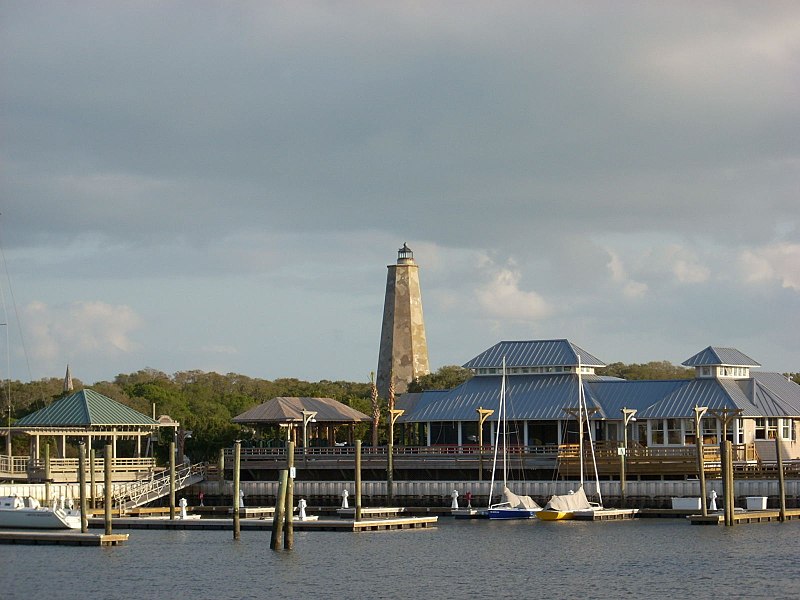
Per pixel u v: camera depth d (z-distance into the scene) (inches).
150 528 4643.2
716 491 4950.8
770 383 5851.4
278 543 4082.2
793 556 3880.4
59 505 4886.8
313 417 5900.6
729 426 5467.5
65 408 5442.9
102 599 3344.0
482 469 5408.5
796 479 4940.9
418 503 5221.5
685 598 3304.6
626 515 4877.0
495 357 5974.4
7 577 3629.4
